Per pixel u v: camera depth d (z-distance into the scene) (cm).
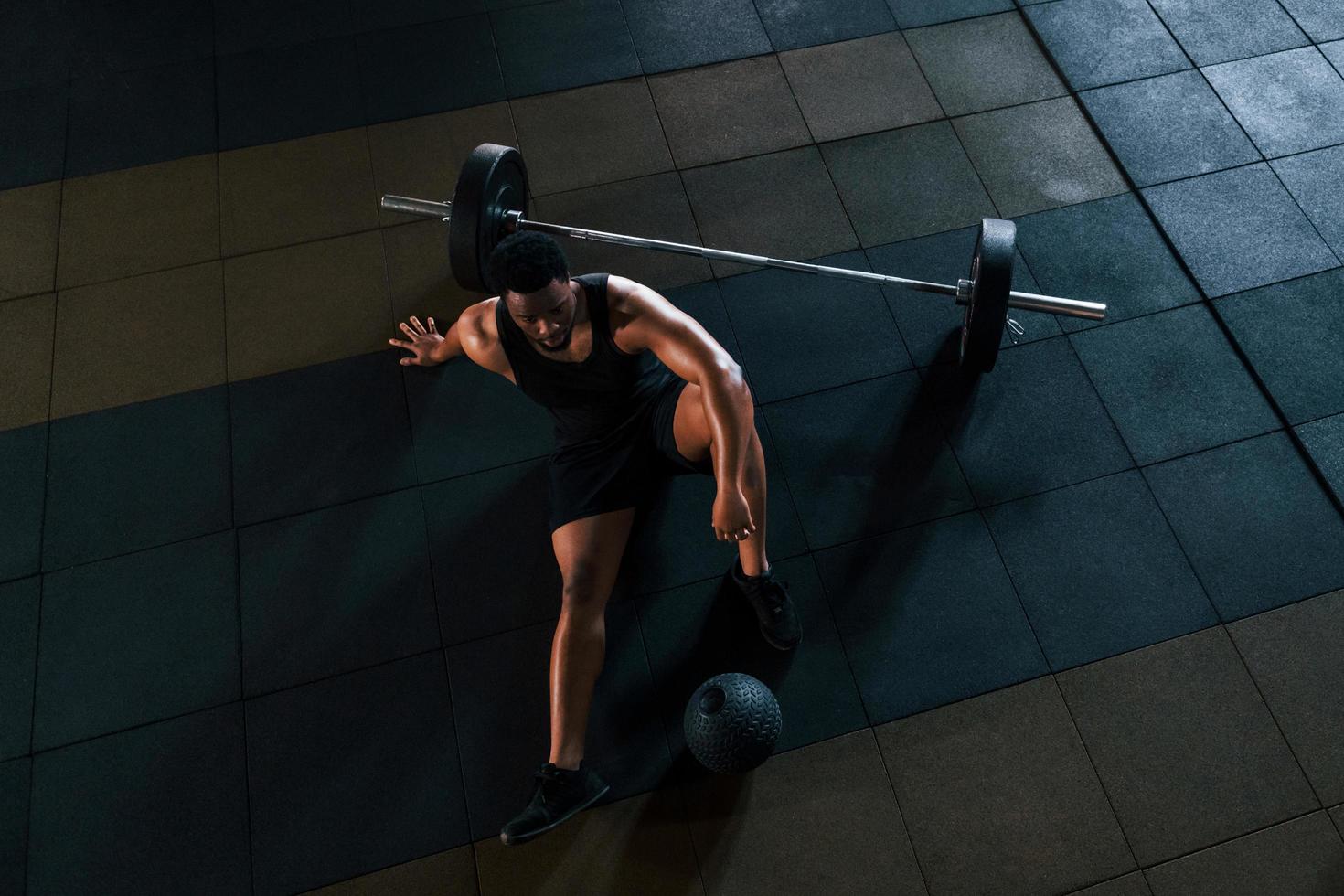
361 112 308
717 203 288
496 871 199
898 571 232
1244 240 277
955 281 274
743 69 316
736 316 269
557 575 232
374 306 271
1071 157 296
